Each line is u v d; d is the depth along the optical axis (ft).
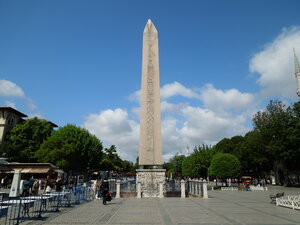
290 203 46.75
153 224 28.91
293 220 31.96
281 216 35.37
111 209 42.52
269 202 56.95
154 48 73.87
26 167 100.42
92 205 48.96
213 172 130.93
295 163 143.84
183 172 175.42
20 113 178.91
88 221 30.96
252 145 168.86
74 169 156.04
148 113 69.97
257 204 52.26
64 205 48.65
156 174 68.18
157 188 67.51
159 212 38.55
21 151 146.10
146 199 60.29
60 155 129.29
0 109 166.91
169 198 63.26
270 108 159.33
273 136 145.59
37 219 32.68
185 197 65.77
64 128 157.07
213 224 28.99
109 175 199.41
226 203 52.90
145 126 69.67
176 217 33.83
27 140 153.48
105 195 50.42
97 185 63.98
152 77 71.61
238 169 127.85
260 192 96.78
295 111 138.00
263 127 156.56
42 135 157.99
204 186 63.98
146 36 75.05
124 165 327.26
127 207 45.03
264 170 195.21
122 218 33.06
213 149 158.51
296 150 128.98
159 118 69.92
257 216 35.19
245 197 71.97
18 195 59.21
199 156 155.74
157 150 68.74
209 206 46.96
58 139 138.31
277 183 165.78
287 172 152.25
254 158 169.37
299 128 125.18
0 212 27.12
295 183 160.76
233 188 116.37
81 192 59.82
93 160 161.99
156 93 70.90
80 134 155.94
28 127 154.71
